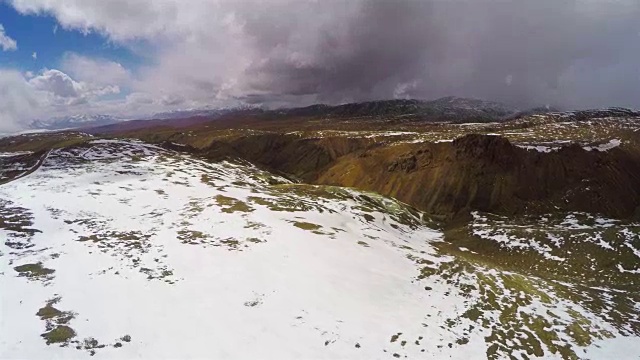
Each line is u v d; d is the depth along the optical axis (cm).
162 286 2567
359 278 3116
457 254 4931
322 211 5469
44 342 1825
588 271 4834
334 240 4081
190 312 2261
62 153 8381
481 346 2338
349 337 2220
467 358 2189
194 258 3112
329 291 2758
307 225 4528
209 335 2048
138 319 2130
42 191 5200
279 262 3184
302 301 2550
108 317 2120
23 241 3262
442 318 2641
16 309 2114
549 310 2980
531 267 5144
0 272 2577
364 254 3781
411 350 2188
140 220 4153
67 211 4309
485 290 3259
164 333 2023
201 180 6862
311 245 3750
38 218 3966
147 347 1888
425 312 2695
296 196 6456
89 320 2070
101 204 4712
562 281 4228
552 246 5575
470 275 3600
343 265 3356
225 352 1919
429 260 4012
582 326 2753
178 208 4750
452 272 3644
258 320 2256
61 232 3591
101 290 2434
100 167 7294
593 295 3616
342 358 2019
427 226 7400
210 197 5441
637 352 2472
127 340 1923
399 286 3100
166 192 5606
